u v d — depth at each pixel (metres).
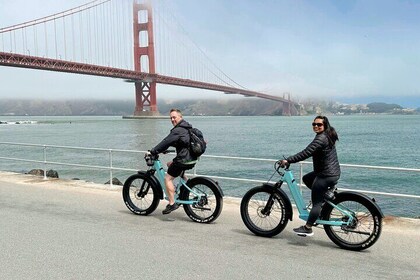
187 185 5.81
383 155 32.22
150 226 5.54
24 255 4.33
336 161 4.68
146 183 6.45
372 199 4.52
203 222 5.71
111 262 4.15
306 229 4.79
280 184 5.05
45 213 6.23
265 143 42.78
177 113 5.69
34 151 34.56
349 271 3.96
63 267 4.01
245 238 5.03
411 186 17.52
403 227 5.50
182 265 4.08
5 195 7.67
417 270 4.00
